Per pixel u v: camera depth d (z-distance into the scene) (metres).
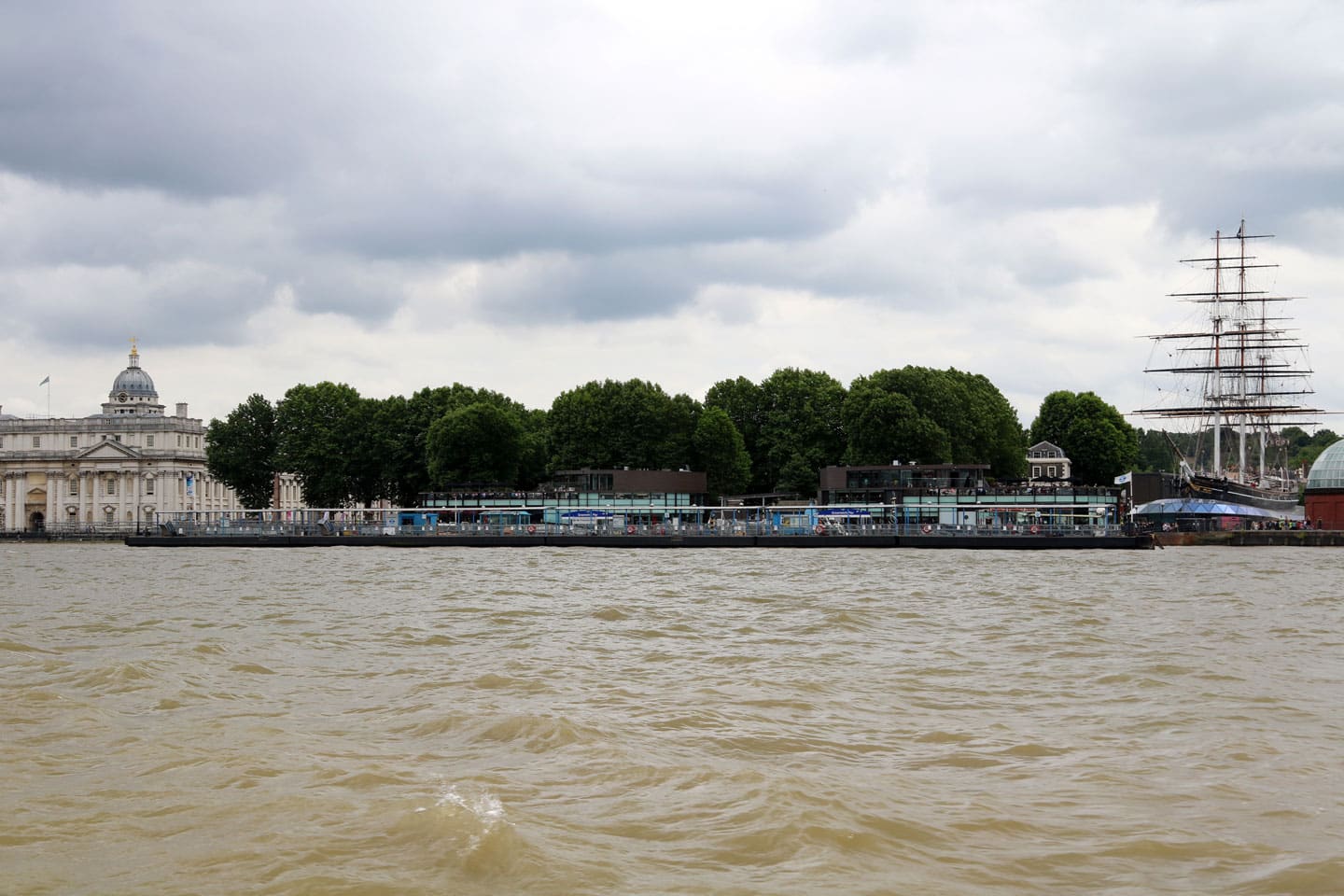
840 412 195.88
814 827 24.09
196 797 26.45
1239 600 72.75
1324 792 27.36
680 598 73.62
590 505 179.88
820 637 53.84
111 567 118.31
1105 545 150.38
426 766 29.22
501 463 189.75
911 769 29.53
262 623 59.47
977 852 23.27
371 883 21.33
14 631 56.53
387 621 60.66
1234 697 38.78
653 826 24.59
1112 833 24.34
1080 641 52.34
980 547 151.62
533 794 26.84
